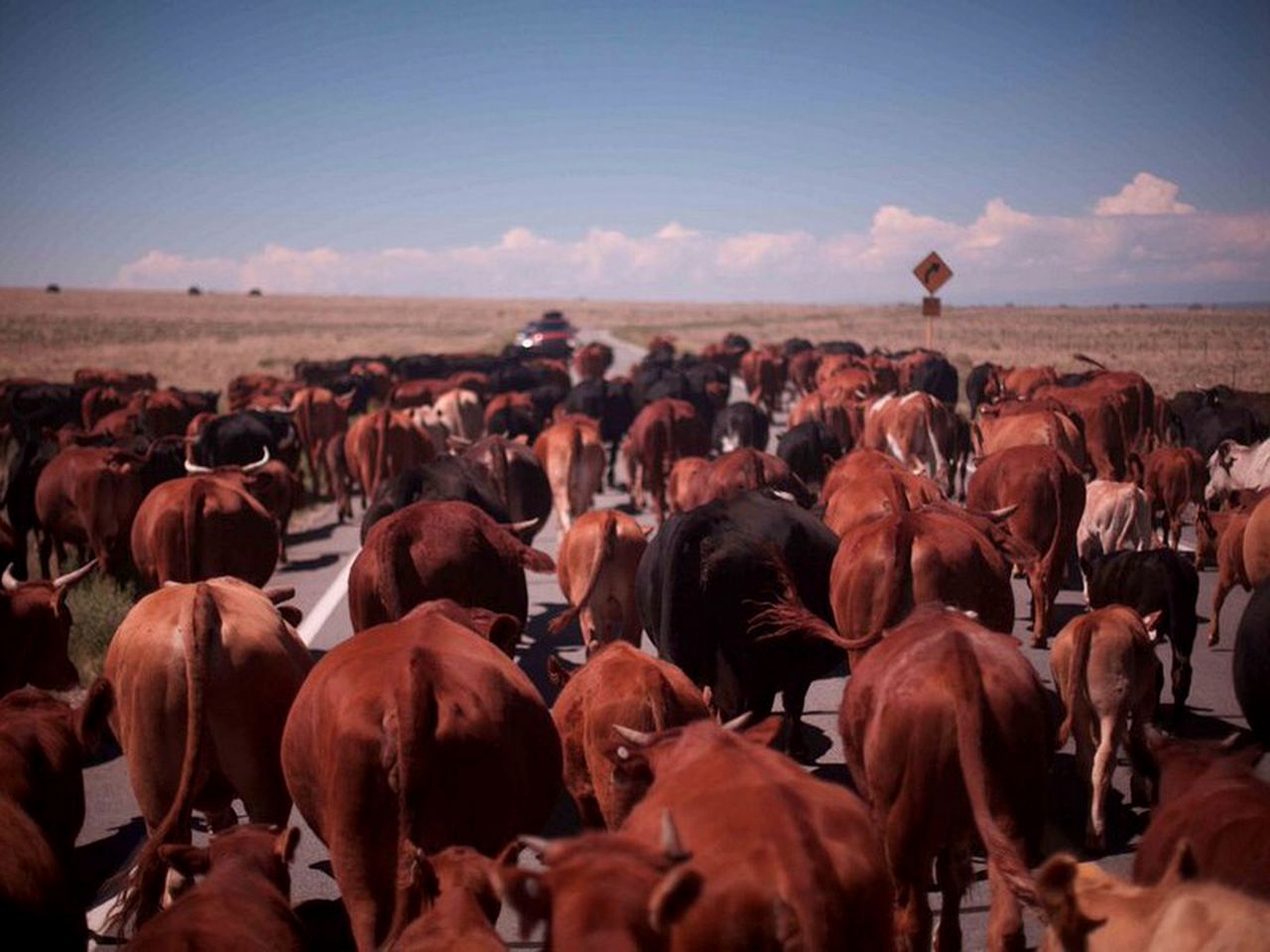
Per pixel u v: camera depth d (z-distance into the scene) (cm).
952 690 602
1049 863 470
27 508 1709
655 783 533
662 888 394
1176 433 2491
